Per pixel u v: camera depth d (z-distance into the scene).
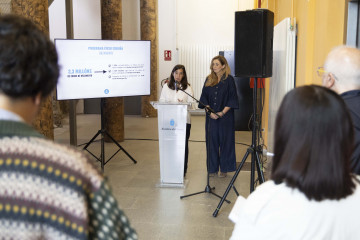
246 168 5.56
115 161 6.00
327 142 0.99
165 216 3.73
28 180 0.77
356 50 1.94
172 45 11.50
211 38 11.42
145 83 5.77
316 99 1.02
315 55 3.66
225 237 3.29
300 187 1.00
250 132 8.54
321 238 0.99
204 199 4.22
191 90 5.19
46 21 4.60
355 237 1.02
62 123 9.92
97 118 10.92
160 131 4.59
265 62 3.58
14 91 0.82
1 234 0.76
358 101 1.78
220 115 4.79
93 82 5.33
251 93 8.53
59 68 0.92
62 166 0.80
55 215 0.78
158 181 4.90
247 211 1.04
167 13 11.39
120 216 0.89
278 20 6.27
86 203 0.83
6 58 0.80
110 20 7.15
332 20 3.20
